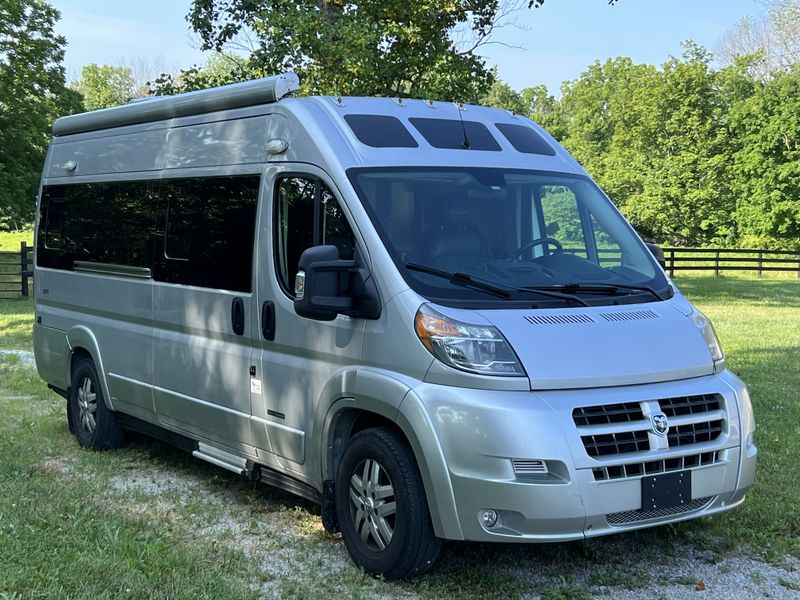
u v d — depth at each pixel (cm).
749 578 458
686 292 2641
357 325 468
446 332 424
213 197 593
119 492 607
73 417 768
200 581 435
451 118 557
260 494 605
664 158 5438
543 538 402
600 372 425
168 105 649
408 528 432
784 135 4828
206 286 591
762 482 608
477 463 406
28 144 3159
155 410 654
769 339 1446
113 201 714
